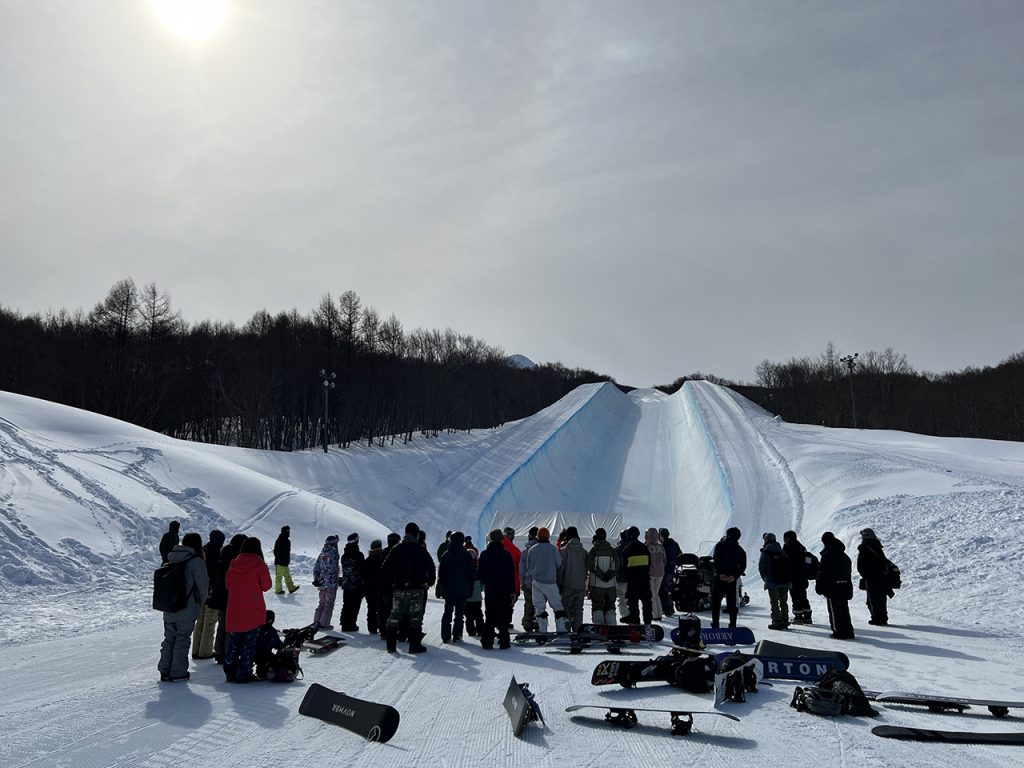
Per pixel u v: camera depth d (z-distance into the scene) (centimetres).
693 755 592
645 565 1330
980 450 5216
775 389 13812
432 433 8569
